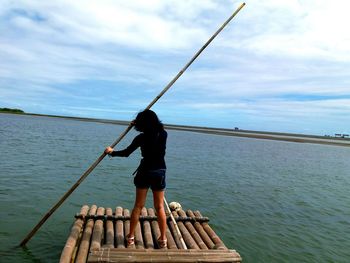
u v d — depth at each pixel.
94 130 57.97
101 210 6.89
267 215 10.48
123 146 30.44
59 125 68.44
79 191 11.76
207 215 9.96
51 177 13.75
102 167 17.52
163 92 5.61
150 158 5.00
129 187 13.04
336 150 48.50
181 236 5.70
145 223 6.41
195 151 31.03
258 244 7.85
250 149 38.94
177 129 95.19
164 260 4.50
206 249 5.08
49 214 6.45
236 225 9.19
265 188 15.00
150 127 4.97
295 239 8.42
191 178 16.12
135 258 4.49
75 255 5.29
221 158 26.48
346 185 17.45
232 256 4.70
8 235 7.16
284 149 43.34
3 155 18.89
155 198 5.17
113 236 5.70
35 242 6.90
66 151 23.14
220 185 14.87
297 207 11.88
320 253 7.59
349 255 7.59
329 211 11.68
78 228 5.99
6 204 9.35
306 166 25.55
